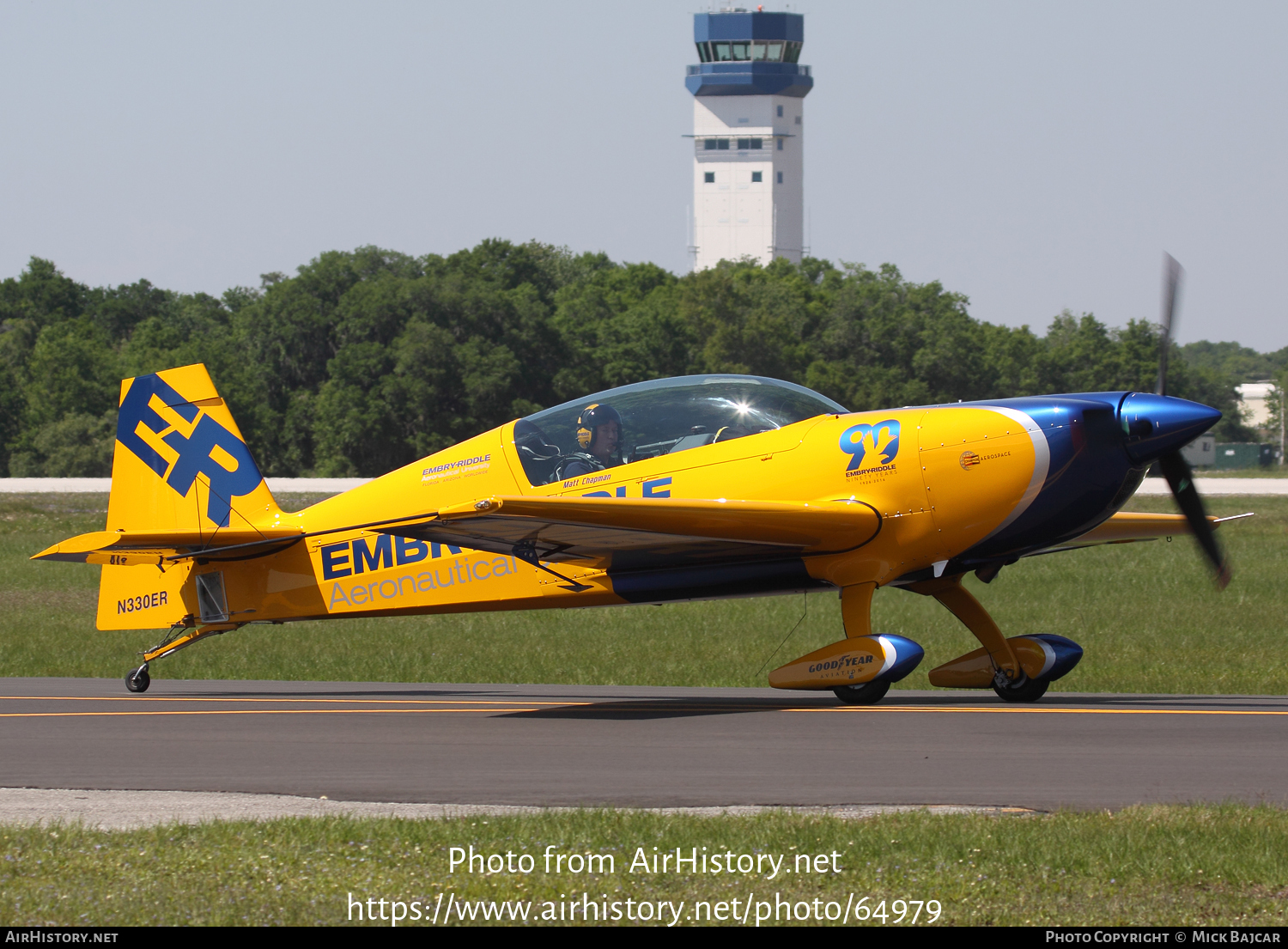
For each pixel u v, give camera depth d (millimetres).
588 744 28312
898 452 33344
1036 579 70875
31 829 20266
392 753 27500
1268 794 22203
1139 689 38938
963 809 21375
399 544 38531
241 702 37469
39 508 126438
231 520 40031
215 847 19188
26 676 46562
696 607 63281
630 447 35594
